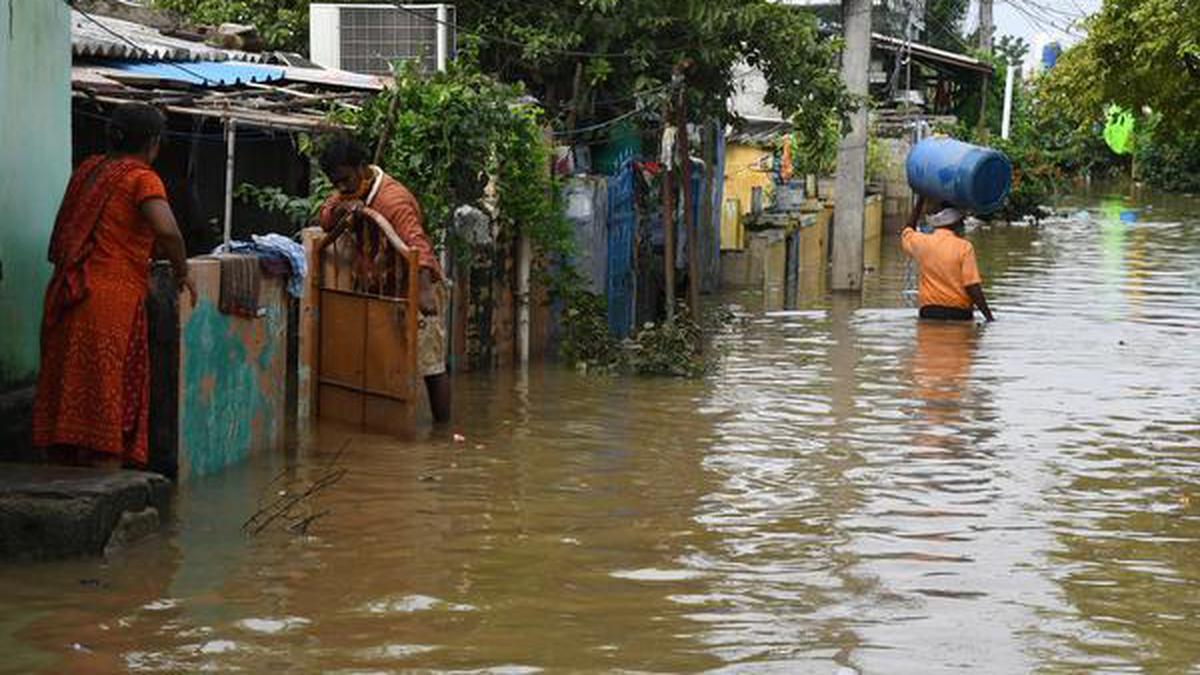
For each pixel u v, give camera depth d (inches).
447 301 473.7
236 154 541.3
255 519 311.4
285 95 486.9
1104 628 256.7
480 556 292.7
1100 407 478.3
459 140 480.7
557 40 645.3
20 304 338.0
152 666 225.6
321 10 605.6
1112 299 794.2
